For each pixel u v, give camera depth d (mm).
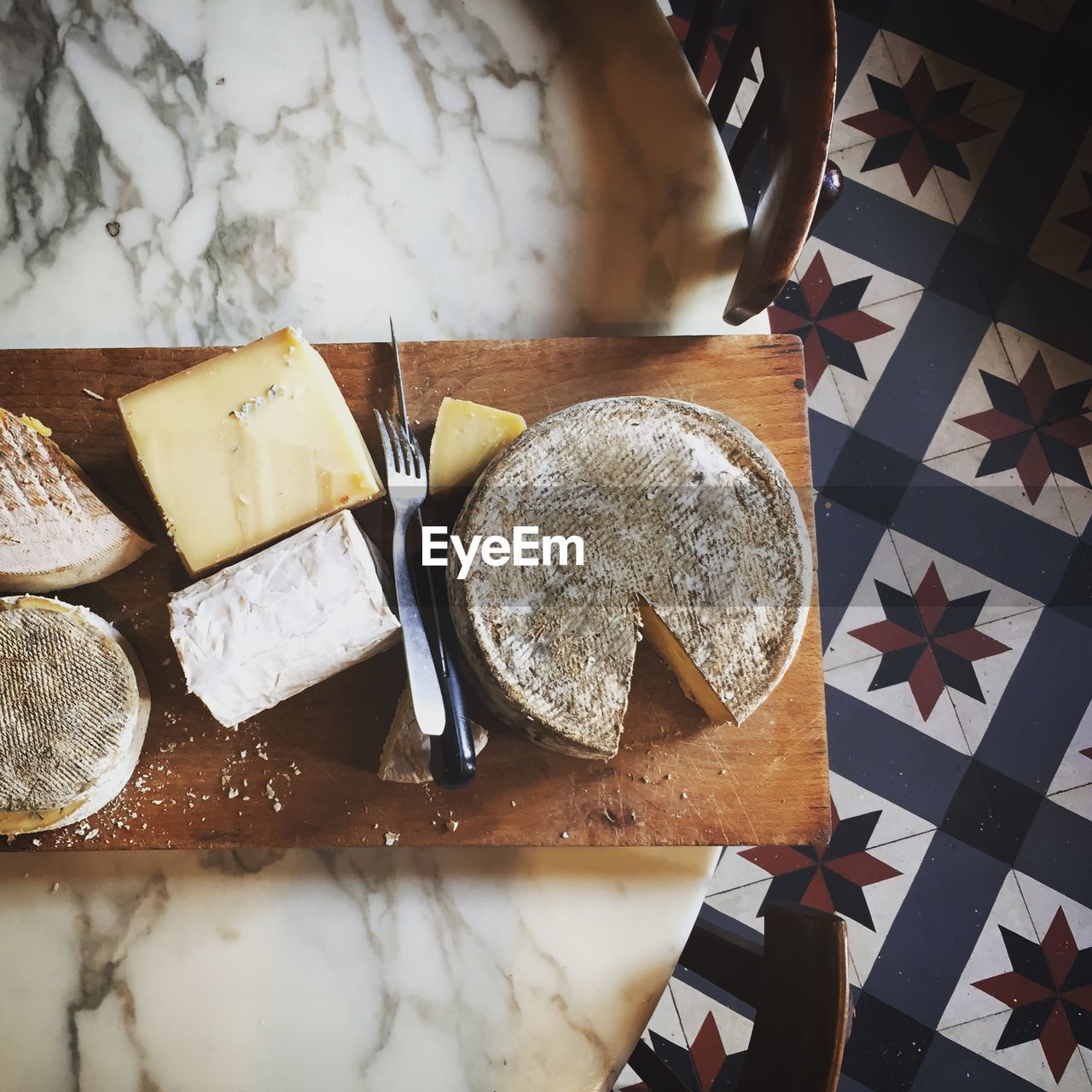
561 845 1114
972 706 2096
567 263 1194
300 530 1108
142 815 1106
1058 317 2219
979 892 2020
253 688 1065
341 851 1121
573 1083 1058
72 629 1059
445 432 1139
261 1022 1069
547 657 1044
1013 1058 1951
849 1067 1951
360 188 1192
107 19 1198
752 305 1075
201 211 1188
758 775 1140
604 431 1081
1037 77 2273
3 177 1189
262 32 1204
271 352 1109
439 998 1077
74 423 1178
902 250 2240
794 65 1053
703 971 1259
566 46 1210
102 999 1072
